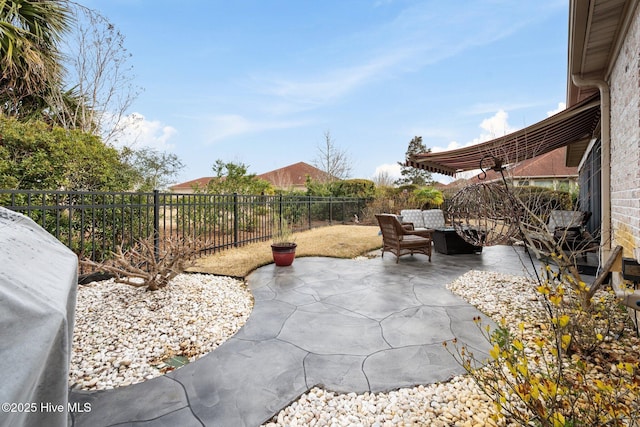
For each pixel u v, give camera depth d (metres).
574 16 2.94
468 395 1.99
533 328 2.96
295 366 2.33
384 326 3.06
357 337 2.82
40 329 0.76
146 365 2.38
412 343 2.71
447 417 1.80
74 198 5.09
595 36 3.25
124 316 3.12
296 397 1.98
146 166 9.65
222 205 7.12
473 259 6.46
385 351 2.57
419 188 16.53
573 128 5.75
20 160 4.60
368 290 4.25
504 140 5.41
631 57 2.89
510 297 3.90
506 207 3.84
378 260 6.34
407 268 5.60
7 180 4.28
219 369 2.29
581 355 2.35
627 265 2.59
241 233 8.55
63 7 6.59
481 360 2.40
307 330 2.97
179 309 3.35
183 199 5.84
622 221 3.36
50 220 4.68
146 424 1.73
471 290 4.22
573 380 2.03
